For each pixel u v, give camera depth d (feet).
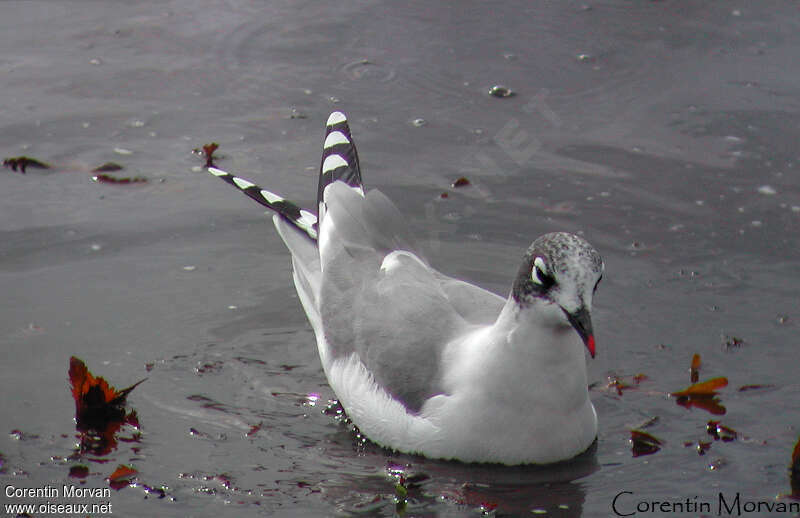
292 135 47.47
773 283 38.99
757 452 31.35
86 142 46.50
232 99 49.98
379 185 44.14
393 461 31.58
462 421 30.66
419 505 29.27
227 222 42.55
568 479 30.55
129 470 30.22
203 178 44.78
